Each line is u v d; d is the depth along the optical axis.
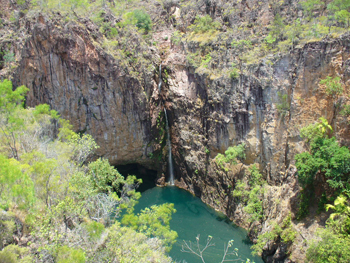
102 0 55.56
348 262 23.69
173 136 55.28
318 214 31.14
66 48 43.50
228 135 43.19
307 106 34.19
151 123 53.22
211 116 45.41
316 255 26.75
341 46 31.53
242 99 40.31
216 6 52.19
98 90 46.94
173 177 57.62
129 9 64.06
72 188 28.78
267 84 37.31
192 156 50.88
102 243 25.81
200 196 50.53
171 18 65.75
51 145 34.28
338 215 28.34
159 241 28.95
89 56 44.97
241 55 41.62
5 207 23.94
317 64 33.16
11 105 32.53
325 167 29.55
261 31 42.91
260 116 38.97
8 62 41.41
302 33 36.00
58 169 30.31
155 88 53.16
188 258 35.19
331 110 32.28
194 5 56.91
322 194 31.33
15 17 45.12
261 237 33.38
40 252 22.03
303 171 30.27
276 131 37.16
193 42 49.66
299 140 34.59
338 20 33.97
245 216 40.22
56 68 43.94
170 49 57.31
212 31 49.22
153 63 52.66
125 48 49.34
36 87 43.41
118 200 34.25
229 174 43.12
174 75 51.94
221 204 45.41
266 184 38.72
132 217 30.66
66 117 46.16
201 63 47.25
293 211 32.41
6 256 19.83
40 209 25.31
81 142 39.41
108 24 49.66
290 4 41.97
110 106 48.28
